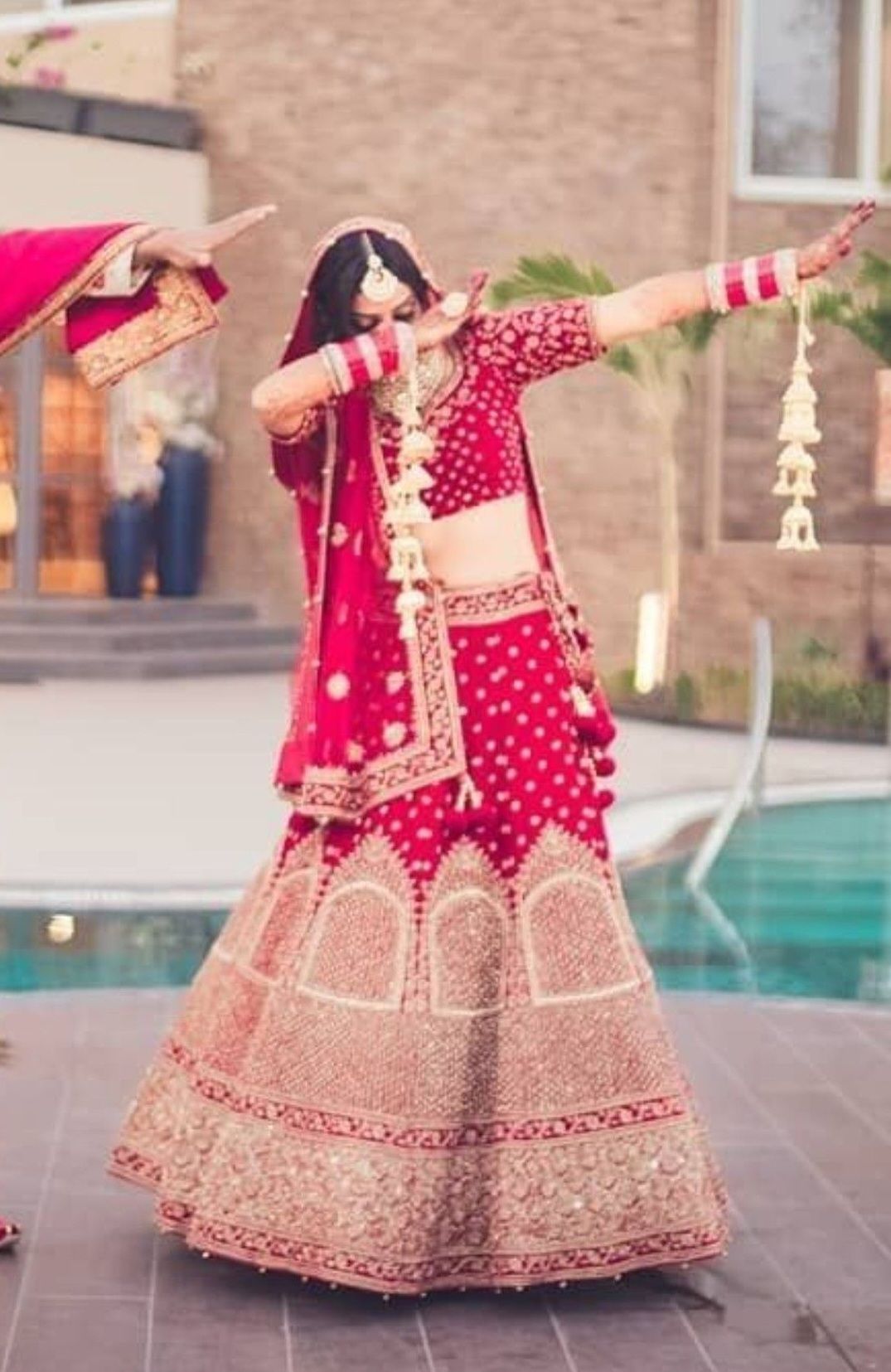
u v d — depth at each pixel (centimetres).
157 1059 603
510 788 565
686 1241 561
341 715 562
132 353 563
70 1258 587
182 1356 521
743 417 2266
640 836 1451
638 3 2302
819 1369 521
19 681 2205
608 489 2312
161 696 2116
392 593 568
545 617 574
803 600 2273
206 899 1215
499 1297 564
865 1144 707
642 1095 562
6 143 2302
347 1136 550
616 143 2320
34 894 1220
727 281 571
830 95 2308
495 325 572
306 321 579
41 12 2577
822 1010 912
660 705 2136
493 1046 559
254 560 2494
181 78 2480
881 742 1944
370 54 2403
